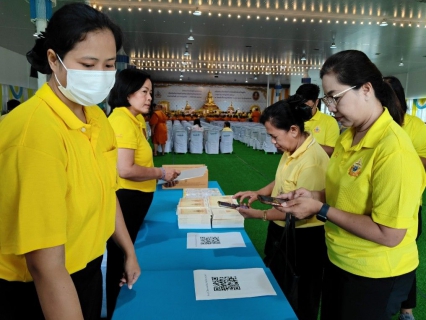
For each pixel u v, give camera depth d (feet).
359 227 3.32
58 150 2.41
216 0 20.75
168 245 5.22
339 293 3.77
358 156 3.52
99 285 3.34
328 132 9.61
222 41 33.37
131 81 5.87
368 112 3.45
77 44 2.47
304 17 24.07
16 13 22.04
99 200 2.99
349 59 3.34
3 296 2.63
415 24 25.02
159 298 3.70
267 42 33.45
